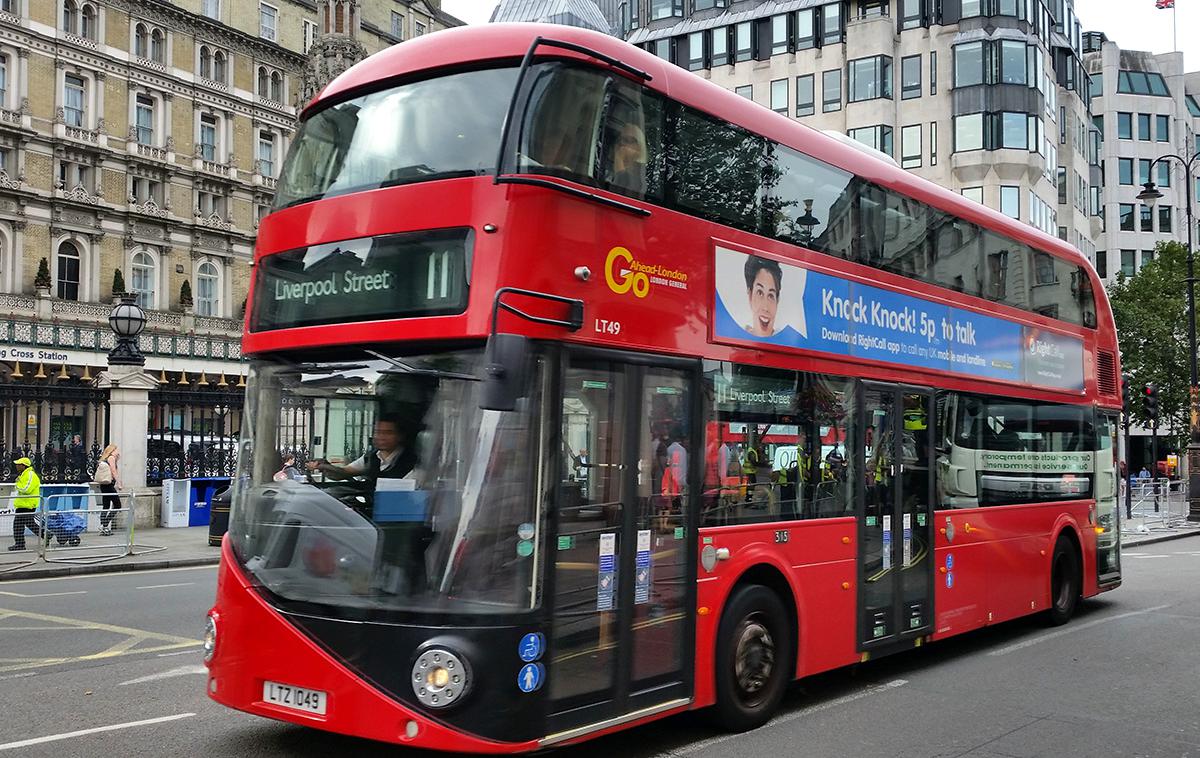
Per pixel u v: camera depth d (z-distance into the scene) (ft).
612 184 20.90
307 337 20.42
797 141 26.91
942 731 24.41
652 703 21.21
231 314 180.14
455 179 19.40
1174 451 185.16
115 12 160.45
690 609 22.34
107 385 81.30
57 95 153.28
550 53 20.07
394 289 19.56
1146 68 272.51
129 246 163.53
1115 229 258.78
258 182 182.91
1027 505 38.22
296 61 189.88
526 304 18.84
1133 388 136.98
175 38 169.68
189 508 84.38
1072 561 42.09
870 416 29.04
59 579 54.54
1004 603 36.14
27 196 149.38
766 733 24.11
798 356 26.14
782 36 192.03
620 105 21.31
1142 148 263.49
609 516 20.34
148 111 167.63
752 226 24.90
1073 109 204.44
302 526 19.66
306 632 19.03
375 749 21.88
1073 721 25.52
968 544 33.76
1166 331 152.35
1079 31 217.15
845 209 28.58
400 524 18.83
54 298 150.82
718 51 199.93
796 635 25.91
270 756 21.31
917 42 179.63
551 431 19.10
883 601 29.17
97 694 26.86
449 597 18.26
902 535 30.19
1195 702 27.71
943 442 32.68
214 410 89.45
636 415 21.06
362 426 19.58
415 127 20.27
